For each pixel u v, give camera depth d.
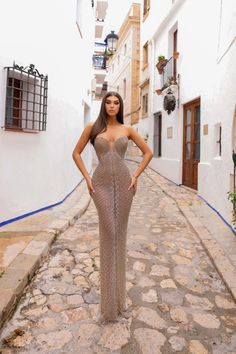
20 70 4.92
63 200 7.12
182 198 7.95
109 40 14.60
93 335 2.52
